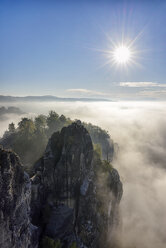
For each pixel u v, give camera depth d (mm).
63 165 59875
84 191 61375
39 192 55250
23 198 35438
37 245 44312
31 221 49781
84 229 58375
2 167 30203
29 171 64188
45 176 59156
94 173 73562
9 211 30281
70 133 64812
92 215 62344
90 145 67562
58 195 58312
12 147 94500
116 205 81312
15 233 31656
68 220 54438
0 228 27906
